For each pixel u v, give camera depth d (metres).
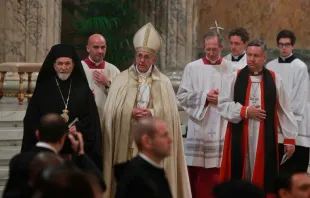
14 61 34.62
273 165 23.81
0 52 34.59
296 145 29.52
